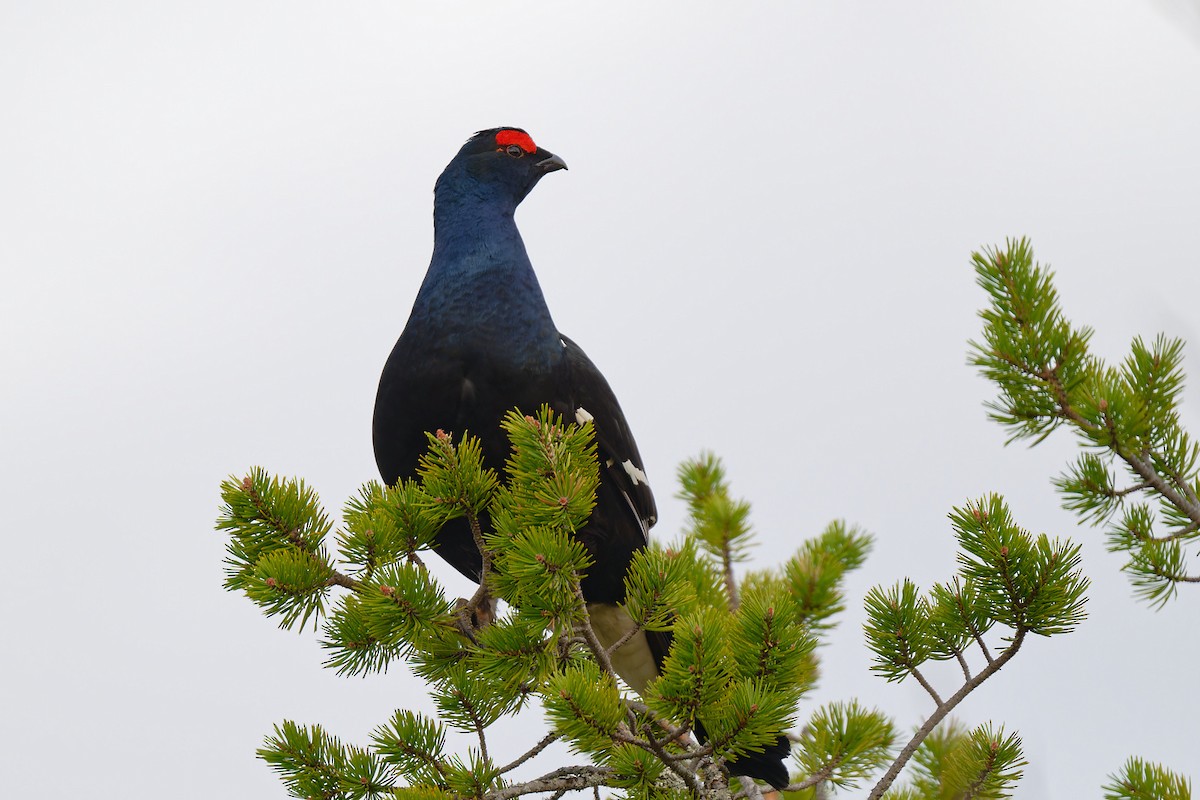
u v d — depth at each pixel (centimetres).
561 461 880
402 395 1230
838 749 1045
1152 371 1037
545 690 855
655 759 884
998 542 898
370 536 918
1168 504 1066
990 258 1034
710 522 1309
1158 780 830
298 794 970
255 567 930
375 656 978
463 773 937
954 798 914
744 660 884
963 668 931
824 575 1180
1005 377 1037
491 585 944
